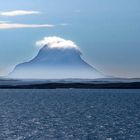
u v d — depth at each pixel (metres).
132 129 178.88
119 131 172.88
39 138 158.12
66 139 155.88
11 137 160.88
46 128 183.75
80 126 190.50
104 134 166.00
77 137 159.50
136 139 154.50
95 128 183.12
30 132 172.12
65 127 187.50
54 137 159.62
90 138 157.12
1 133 170.12
